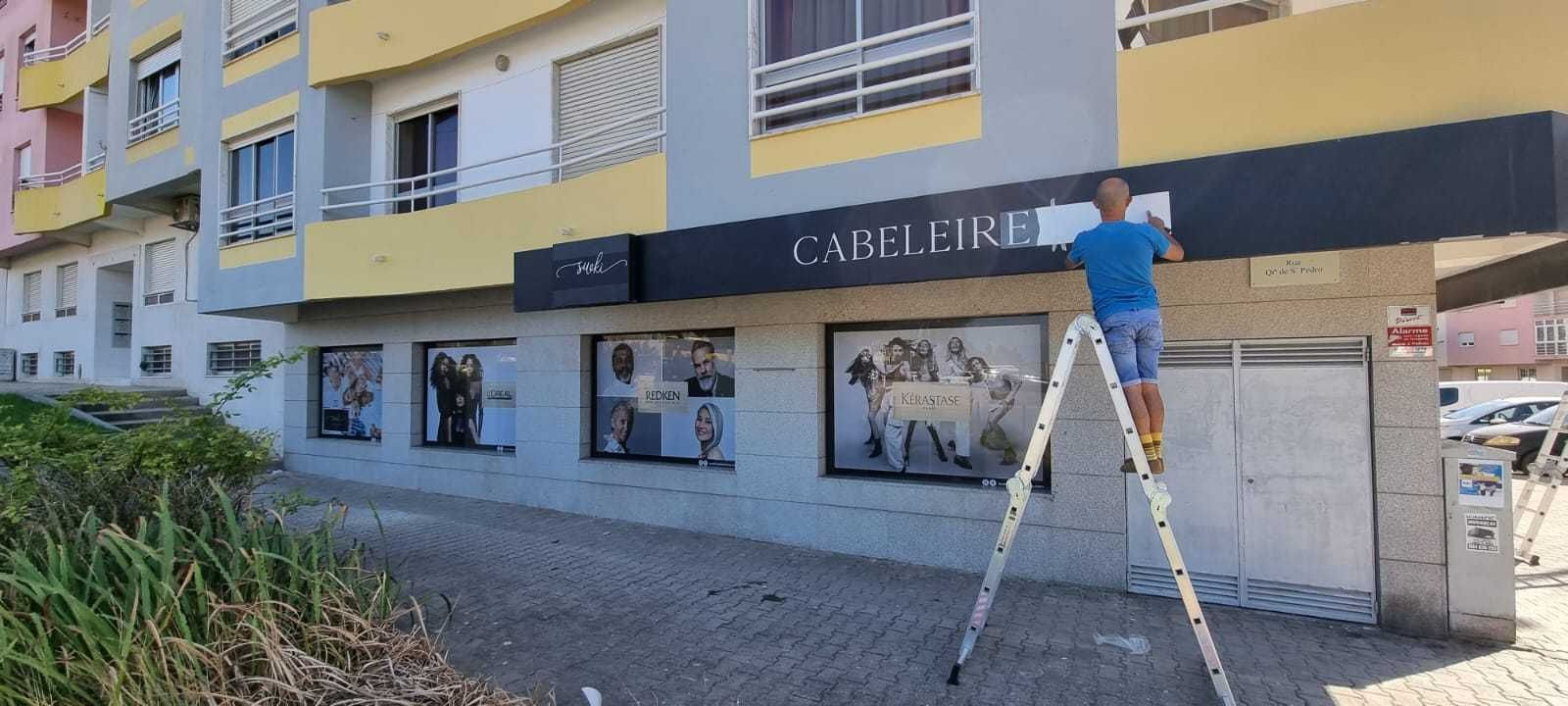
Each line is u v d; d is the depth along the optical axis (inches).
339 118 390.3
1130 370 149.6
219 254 434.6
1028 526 229.1
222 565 137.7
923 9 233.0
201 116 460.1
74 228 639.8
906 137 224.8
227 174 440.8
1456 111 166.1
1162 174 181.9
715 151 260.7
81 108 682.8
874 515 254.4
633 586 225.8
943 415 251.4
